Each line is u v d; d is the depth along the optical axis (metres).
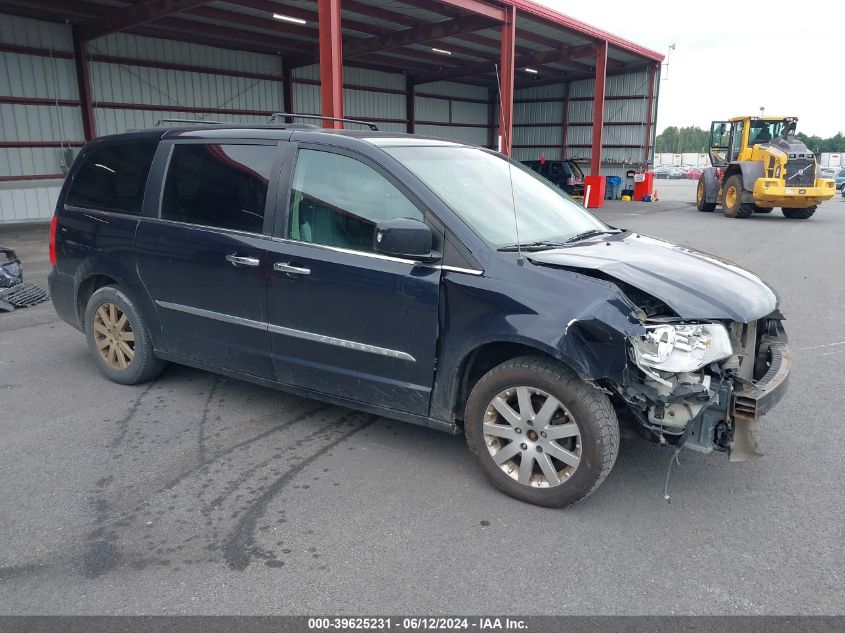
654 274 3.28
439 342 3.38
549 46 25.34
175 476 3.53
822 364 5.48
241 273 3.99
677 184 49.94
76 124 18.81
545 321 3.02
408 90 30.00
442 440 4.02
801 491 3.41
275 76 24.19
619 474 3.58
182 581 2.66
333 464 3.69
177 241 4.27
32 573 2.70
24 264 10.69
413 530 3.04
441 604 2.53
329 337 3.72
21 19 17.31
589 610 2.50
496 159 4.45
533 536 2.99
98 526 3.04
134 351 4.72
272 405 4.54
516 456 3.36
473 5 16.73
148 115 20.47
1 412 4.38
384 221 3.29
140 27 19.31
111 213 4.67
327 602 2.54
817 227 16.75
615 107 31.25
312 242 3.76
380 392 3.65
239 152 4.11
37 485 3.42
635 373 3.04
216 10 18.72
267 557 2.82
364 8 19.16
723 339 3.06
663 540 2.96
